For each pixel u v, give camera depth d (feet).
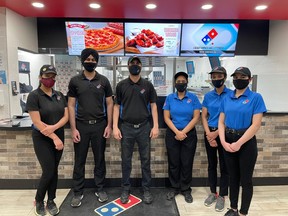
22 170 9.71
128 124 8.38
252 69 15.16
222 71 7.95
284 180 10.32
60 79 14.94
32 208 8.44
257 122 6.59
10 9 10.73
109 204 8.61
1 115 10.61
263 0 9.84
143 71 15.84
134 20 13.29
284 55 12.76
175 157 8.87
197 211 8.24
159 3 10.25
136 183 10.05
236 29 13.65
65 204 8.59
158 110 9.66
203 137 9.88
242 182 7.07
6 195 9.36
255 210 8.34
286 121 10.00
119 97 8.42
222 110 7.41
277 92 13.05
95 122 8.25
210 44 13.91
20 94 12.44
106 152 9.79
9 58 10.61
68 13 11.58
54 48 13.99
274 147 10.11
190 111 8.54
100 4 10.34
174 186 9.16
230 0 9.87
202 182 10.16
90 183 9.93
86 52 7.82
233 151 6.74
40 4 10.20
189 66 17.72
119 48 13.61
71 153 9.69
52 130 7.20
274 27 13.79
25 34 12.28
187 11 11.38
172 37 13.58
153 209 8.29
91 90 8.08
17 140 9.54
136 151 9.86
